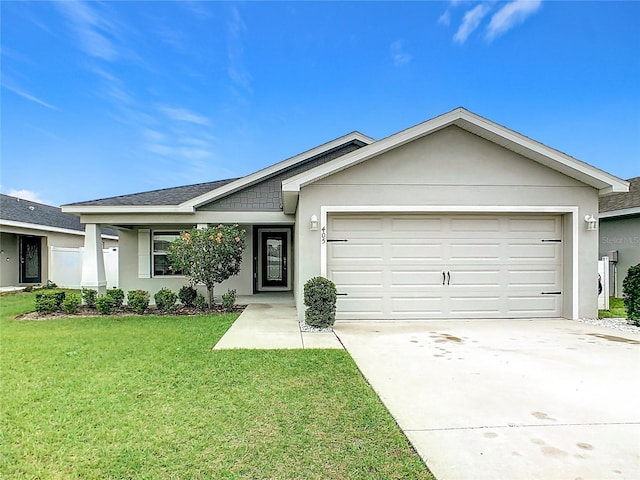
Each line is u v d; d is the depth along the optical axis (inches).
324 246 358.9
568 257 375.9
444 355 243.9
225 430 141.8
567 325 344.5
